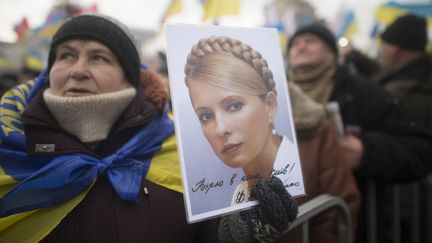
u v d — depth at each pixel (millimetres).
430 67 2578
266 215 944
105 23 1102
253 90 1001
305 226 1223
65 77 1056
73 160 989
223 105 960
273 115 1021
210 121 940
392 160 1819
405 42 2570
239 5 2928
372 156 1813
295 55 2135
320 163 1552
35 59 4664
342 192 1522
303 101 1623
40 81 1183
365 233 1960
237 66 995
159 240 1021
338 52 2174
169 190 1077
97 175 1020
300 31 2146
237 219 986
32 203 950
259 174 972
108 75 1076
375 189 1992
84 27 1067
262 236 947
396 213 2145
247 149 968
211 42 981
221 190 921
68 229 980
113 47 1086
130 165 1063
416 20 2604
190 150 906
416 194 2230
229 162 943
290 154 1022
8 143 1033
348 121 1999
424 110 2357
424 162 1914
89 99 1033
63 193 973
